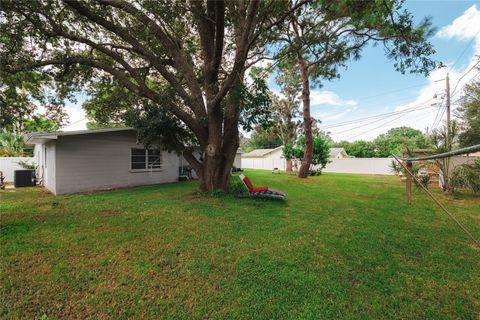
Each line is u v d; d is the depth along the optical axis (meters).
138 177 12.45
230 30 9.44
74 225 4.96
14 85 7.84
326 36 8.50
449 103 16.81
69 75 9.07
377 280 3.08
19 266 3.22
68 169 10.05
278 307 2.52
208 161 8.73
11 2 6.19
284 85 23.61
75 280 2.93
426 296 2.77
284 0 7.58
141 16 7.05
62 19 7.70
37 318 2.32
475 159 9.71
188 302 2.58
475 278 3.15
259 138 54.50
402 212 6.57
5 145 18.16
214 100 7.72
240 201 7.66
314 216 6.05
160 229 4.82
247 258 3.58
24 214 5.82
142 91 8.11
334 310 2.49
